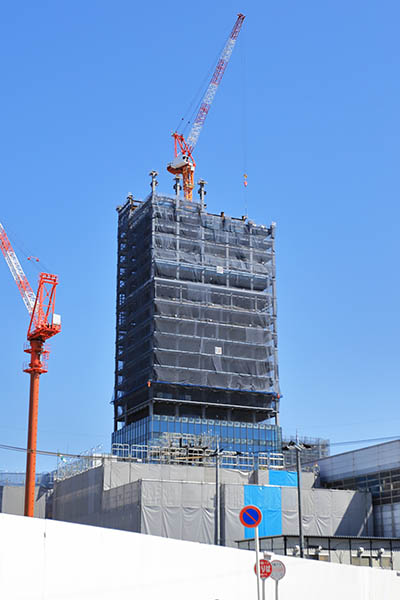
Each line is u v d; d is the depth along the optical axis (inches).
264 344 7224.4
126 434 7027.6
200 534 3811.5
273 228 7696.9
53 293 6225.4
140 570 1160.2
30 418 5861.2
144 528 3703.3
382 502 4173.2
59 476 4741.6
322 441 6904.5
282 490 4003.4
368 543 2933.1
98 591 1098.7
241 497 3890.3
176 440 4968.0
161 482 3804.1
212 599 1256.8
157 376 6761.8
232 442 6786.4
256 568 1147.9
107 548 1123.3
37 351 6067.9
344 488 4461.1
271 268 7559.1
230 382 6988.2
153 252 7106.3
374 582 1620.3
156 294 6968.5
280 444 6924.2
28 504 4857.3
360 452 4399.6
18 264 6412.4
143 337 7007.9
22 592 1016.2
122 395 7234.3
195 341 6968.5
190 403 6860.2
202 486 3882.9
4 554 1011.3
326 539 2883.9
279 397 7160.4
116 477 4074.8
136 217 7588.6
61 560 1064.8
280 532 3917.3
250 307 7308.1
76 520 4313.5
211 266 7268.7
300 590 1456.7
